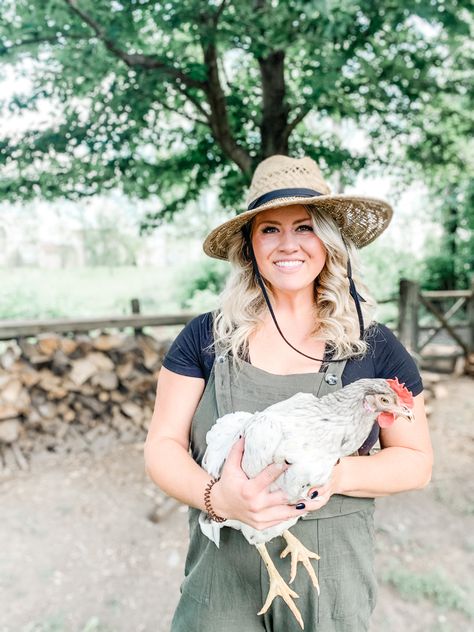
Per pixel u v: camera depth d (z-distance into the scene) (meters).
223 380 1.40
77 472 4.61
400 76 5.30
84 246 17.09
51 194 5.68
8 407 4.74
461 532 3.58
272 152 5.70
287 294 1.47
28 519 3.82
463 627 2.70
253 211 1.34
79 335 5.32
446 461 4.80
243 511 1.12
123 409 5.34
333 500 1.34
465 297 7.91
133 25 4.62
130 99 5.13
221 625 1.40
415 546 3.41
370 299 1.57
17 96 5.34
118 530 3.71
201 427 1.41
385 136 6.40
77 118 5.45
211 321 1.54
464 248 13.20
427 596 2.92
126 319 5.39
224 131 5.59
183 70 5.12
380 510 3.88
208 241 1.56
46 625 2.76
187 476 1.30
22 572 3.21
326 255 1.46
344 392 1.18
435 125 6.50
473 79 5.59
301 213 1.40
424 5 4.18
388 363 1.44
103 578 3.18
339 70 4.43
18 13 4.69
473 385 7.41
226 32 4.41
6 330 4.85
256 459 1.11
